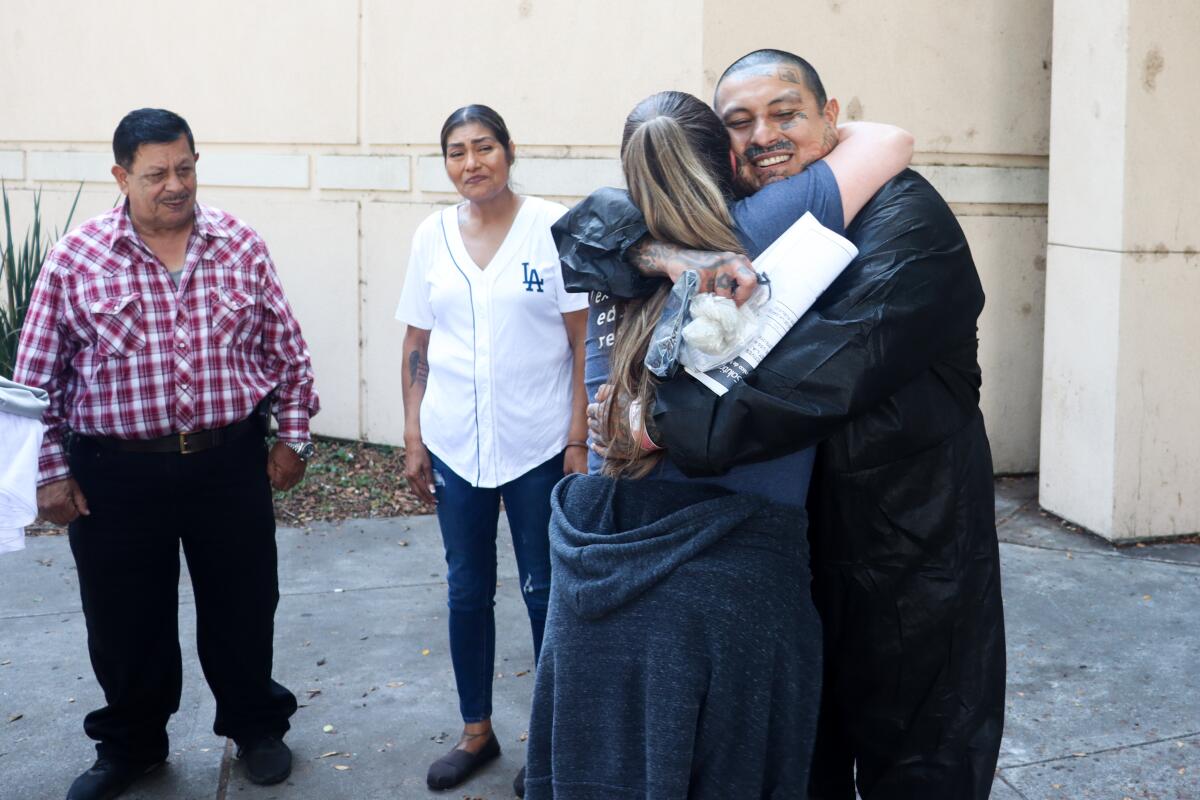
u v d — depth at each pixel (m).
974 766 2.13
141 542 3.10
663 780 1.82
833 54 5.50
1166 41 4.76
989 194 5.83
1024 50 5.77
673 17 5.39
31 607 4.56
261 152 6.67
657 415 1.83
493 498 3.23
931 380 2.01
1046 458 5.45
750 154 2.00
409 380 3.37
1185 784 3.19
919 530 2.04
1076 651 4.02
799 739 1.92
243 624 3.26
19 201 7.52
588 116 5.72
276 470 3.33
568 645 1.92
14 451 2.78
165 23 6.82
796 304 1.83
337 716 3.68
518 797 3.21
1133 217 4.85
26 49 7.34
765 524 1.91
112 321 2.97
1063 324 5.27
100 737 3.24
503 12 5.86
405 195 6.28
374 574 4.91
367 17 6.25
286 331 3.24
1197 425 5.05
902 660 2.10
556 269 3.08
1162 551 4.98
